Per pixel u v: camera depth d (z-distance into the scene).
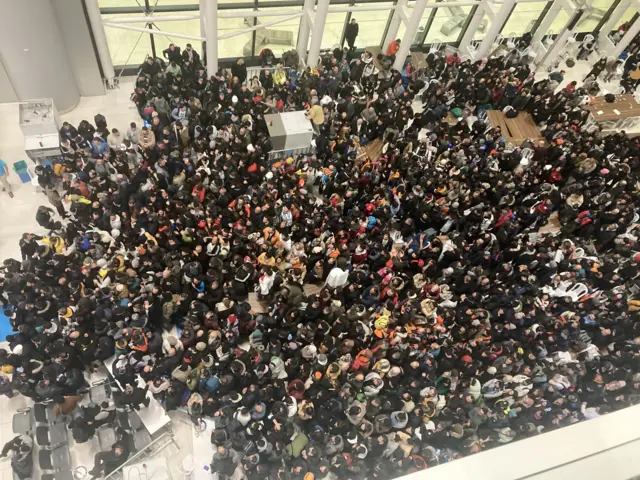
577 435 3.74
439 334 13.35
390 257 14.80
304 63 21.62
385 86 19.53
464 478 3.39
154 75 17.70
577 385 13.67
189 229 13.70
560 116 19.80
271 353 12.47
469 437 12.24
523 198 17.50
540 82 20.55
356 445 11.50
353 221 15.07
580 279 15.27
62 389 11.74
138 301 12.59
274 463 11.43
